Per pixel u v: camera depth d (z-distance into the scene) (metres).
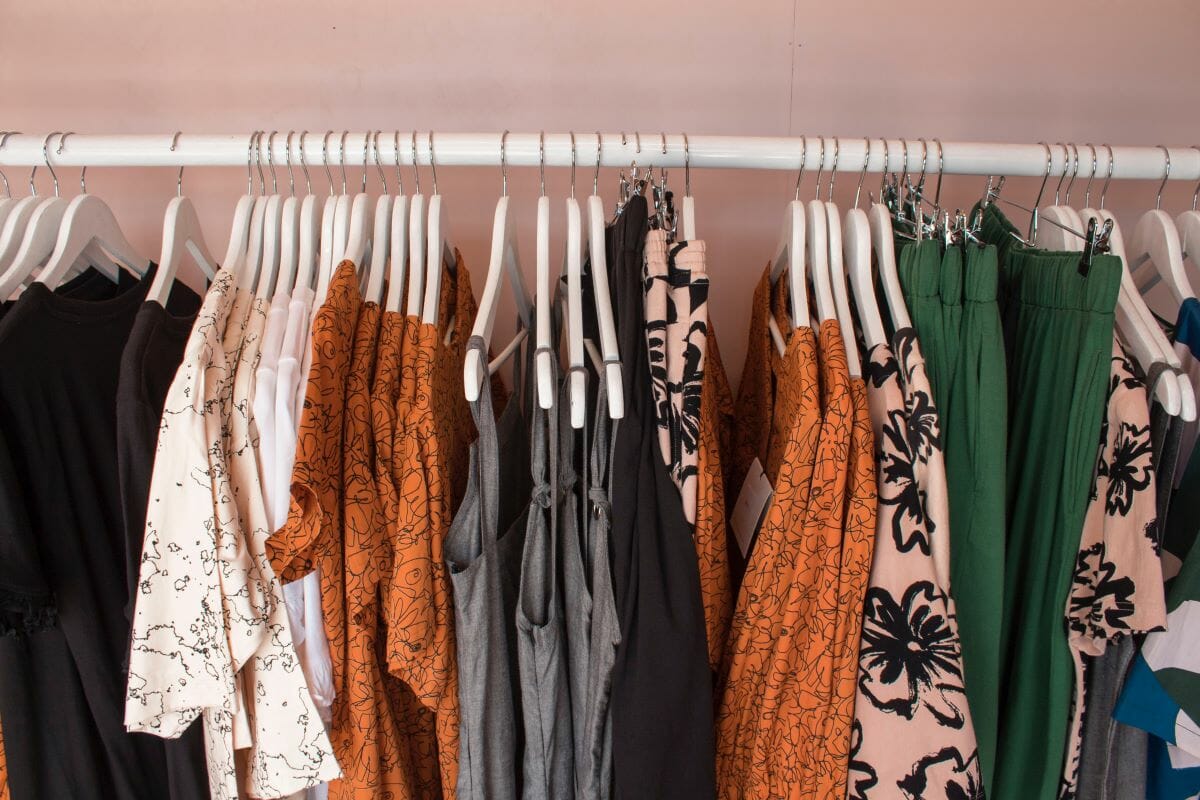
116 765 0.78
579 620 0.79
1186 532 0.79
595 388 0.87
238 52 1.12
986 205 0.90
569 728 0.83
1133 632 0.73
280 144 0.81
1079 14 1.12
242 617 0.67
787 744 0.75
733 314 1.20
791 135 1.15
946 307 0.74
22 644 0.73
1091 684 0.83
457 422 0.88
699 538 0.75
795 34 1.12
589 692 0.78
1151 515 0.70
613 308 0.81
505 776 0.81
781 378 0.81
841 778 0.73
